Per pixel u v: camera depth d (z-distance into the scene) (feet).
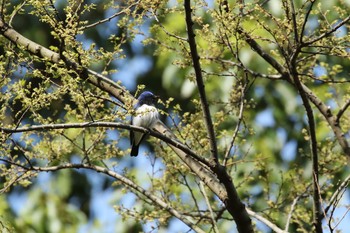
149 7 36.17
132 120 41.68
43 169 39.04
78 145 42.11
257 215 39.88
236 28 35.19
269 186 44.32
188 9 32.86
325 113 42.01
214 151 34.65
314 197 37.11
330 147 42.45
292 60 35.55
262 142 61.46
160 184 42.16
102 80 38.04
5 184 39.11
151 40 39.65
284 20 34.55
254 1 37.27
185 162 37.96
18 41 39.86
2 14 40.47
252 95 63.31
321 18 43.88
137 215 41.01
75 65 35.06
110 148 44.27
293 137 63.10
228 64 40.78
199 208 43.55
